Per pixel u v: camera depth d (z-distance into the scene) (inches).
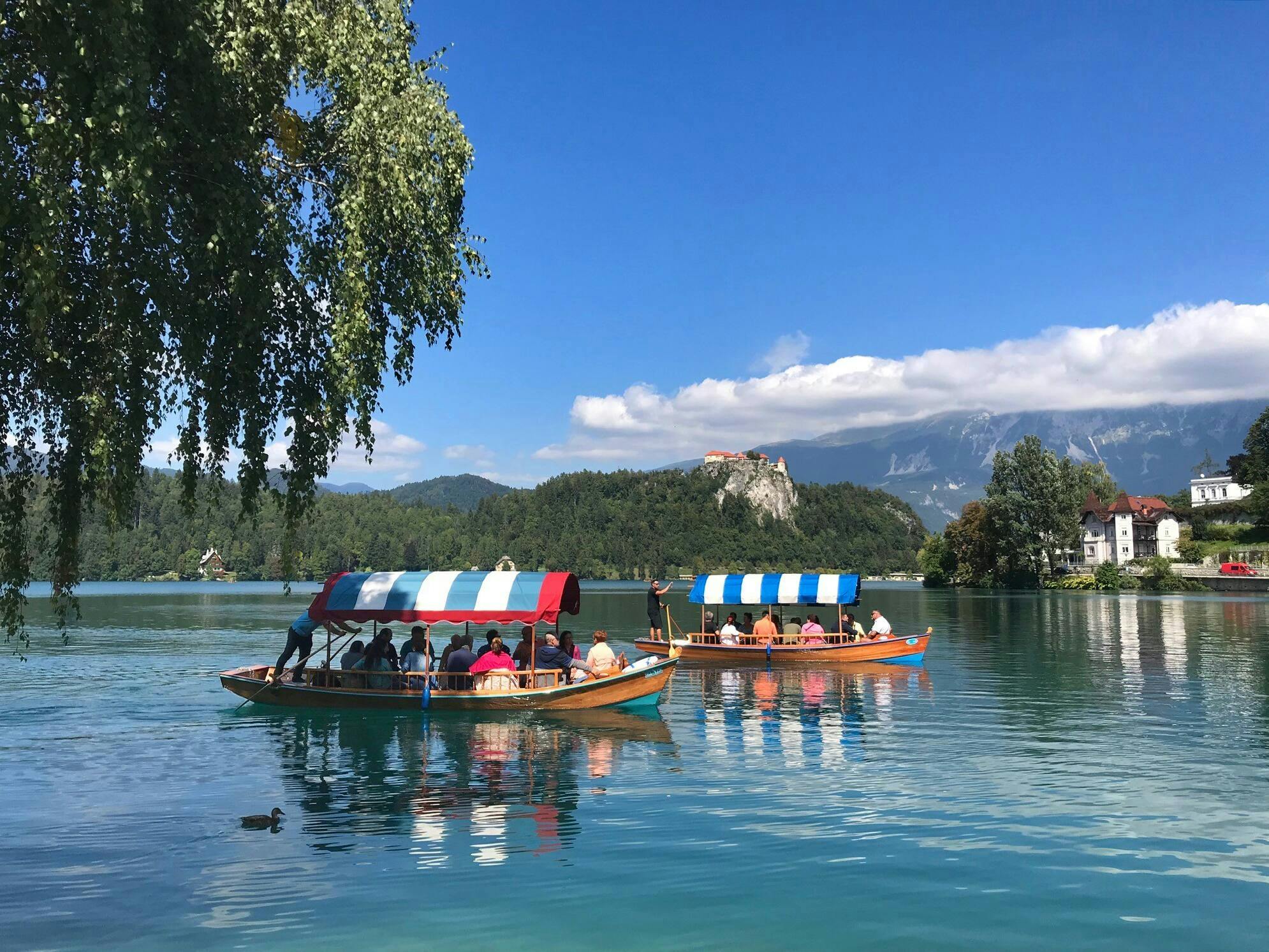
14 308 470.3
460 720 839.7
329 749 706.2
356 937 337.4
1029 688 1049.5
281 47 533.6
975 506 5206.7
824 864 418.9
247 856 432.1
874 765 631.8
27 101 413.4
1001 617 2513.5
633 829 475.2
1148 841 452.4
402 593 927.0
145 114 419.8
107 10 410.0
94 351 486.9
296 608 3346.5
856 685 1101.7
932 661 1365.7
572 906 368.2
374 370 553.9
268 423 555.2
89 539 6058.1
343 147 557.3
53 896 380.2
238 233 482.3
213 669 1280.8
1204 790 555.8
